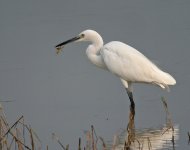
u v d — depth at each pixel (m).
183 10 22.00
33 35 20.75
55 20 21.88
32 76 17.44
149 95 15.58
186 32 19.98
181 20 21.09
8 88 16.61
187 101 14.84
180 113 14.06
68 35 20.52
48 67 18.11
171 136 12.52
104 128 13.48
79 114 14.47
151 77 14.25
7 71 17.92
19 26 21.58
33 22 21.81
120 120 13.98
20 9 22.95
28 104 15.38
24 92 16.27
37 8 23.06
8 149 11.54
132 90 15.64
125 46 14.61
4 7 23.19
